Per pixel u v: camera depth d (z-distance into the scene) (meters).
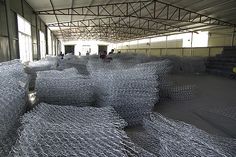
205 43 14.94
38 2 7.74
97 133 1.00
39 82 2.02
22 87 1.67
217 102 3.21
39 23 10.44
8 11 4.97
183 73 8.70
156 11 12.05
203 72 9.26
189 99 3.33
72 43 32.47
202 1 8.82
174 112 2.61
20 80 1.91
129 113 1.94
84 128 1.04
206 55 11.66
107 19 14.76
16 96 1.42
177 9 11.04
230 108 2.79
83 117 1.33
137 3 10.52
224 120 2.26
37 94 2.01
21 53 6.55
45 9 9.10
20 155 0.86
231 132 1.93
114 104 1.91
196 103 3.11
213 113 2.53
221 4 8.66
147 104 1.98
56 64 4.47
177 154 1.00
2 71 1.70
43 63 4.27
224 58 9.33
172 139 1.08
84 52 33.00
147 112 1.97
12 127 1.29
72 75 2.47
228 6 8.80
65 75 2.44
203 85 5.29
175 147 1.03
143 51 21.67
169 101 3.17
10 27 5.11
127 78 1.98
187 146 1.01
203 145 1.00
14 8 5.66
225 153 0.96
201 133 1.19
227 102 3.22
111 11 11.90
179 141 1.04
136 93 1.97
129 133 1.57
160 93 3.19
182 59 8.85
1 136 1.13
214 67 9.42
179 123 1.32
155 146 1.30
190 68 8.96
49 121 1.21
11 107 1.30
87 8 10.35
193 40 16.14
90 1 8.97
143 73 2.10
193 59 9.20
